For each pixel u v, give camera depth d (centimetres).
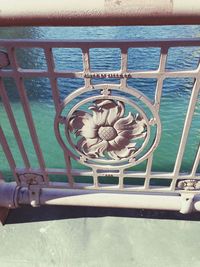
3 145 188
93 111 159
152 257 204
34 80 538
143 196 213
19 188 219
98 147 177
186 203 206
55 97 154
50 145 368
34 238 220
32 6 112
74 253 210
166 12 108
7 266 204
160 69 137
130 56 672
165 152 350
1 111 443
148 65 641
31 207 240
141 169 325
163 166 330
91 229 224
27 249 213
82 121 165
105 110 158
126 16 110
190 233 217
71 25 117
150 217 229
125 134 168
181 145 177
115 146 175
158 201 212
